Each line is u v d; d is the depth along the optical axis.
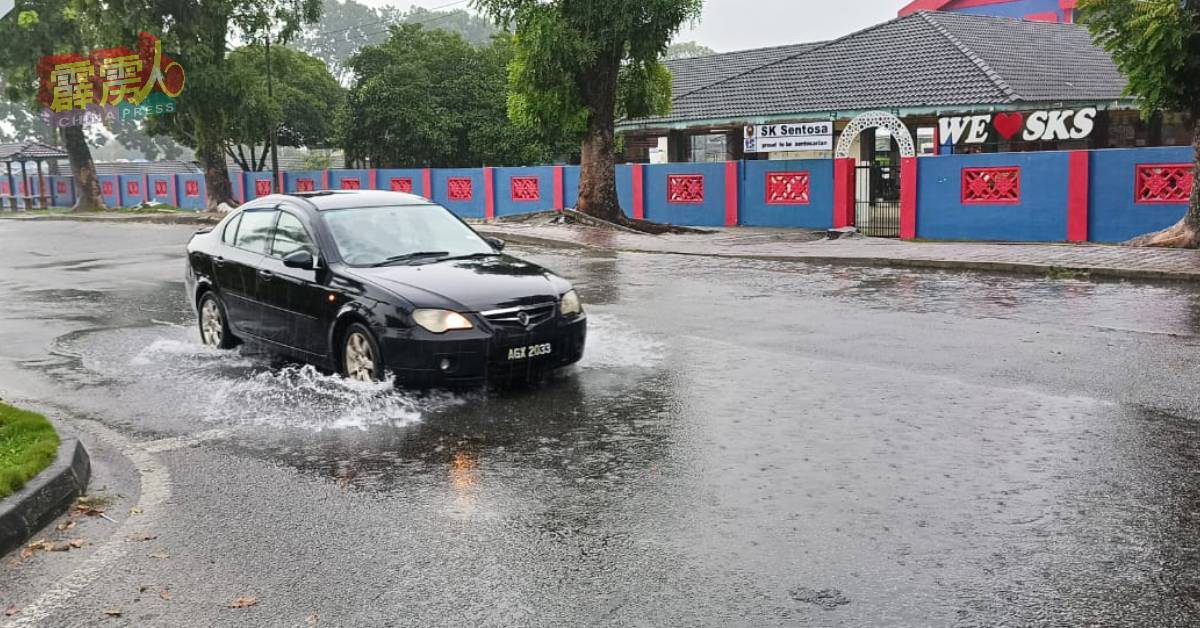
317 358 8.55
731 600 4.23
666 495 5.55
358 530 5.13
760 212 24.97
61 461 5.79
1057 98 26.45
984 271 15.50
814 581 4.39
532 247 21.58
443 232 9.20
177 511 5.46
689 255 19.02
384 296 7.83
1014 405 7.28
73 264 18.86
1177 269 14.02
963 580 4.37
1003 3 44.50
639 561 4.66
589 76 24.55
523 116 25.03
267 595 4.38
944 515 5.13
